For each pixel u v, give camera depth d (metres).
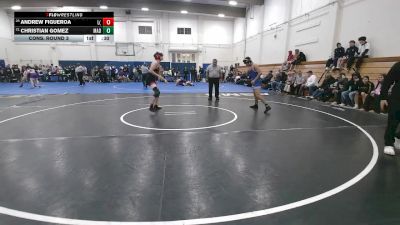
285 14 14.71
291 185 2.78
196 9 19.80
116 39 23.00
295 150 3.95
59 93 11.91
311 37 12.36
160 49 23.72
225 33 24.75
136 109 7.52
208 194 2.57
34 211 2.24
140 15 22.92
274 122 5.90
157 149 3.90
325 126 5.57
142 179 2.88
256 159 3.54
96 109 7.49
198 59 24.72
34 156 3.58
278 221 2.13
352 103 8.24
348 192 2.63
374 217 2.20
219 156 3.64
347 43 10.16
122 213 2.22
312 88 10.43
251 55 20.22
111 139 4.41
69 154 3.66
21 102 8.91
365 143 4.35
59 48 22.52
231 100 9.78
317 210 2.29
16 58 21.95
